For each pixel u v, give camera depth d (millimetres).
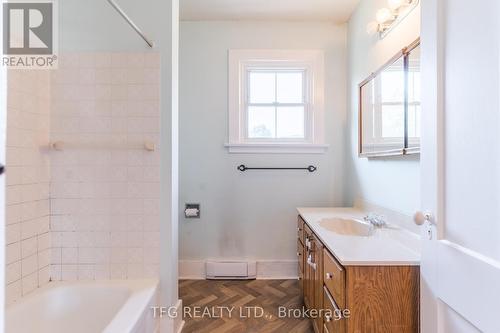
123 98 1742
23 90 1520
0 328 405
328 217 2021
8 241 1428
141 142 1738
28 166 1557
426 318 1021
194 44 2684
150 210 1749
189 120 2693
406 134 1549
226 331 1861
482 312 734
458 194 850
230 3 2391
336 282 1262
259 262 2693
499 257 690
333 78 2693
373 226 1708
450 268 875
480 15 752
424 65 1022
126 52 1738
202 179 2703
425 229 1020
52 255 1733
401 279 1168
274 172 2709
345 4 2398
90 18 1730
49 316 1552
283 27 2682
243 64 2713
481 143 752
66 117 1730
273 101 2758
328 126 2701
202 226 2711
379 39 1964
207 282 2600
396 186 1732
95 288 1634
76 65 1729
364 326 1162
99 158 1744
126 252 1751
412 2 1535
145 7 1752
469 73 796
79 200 1742
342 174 2701
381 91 1864
